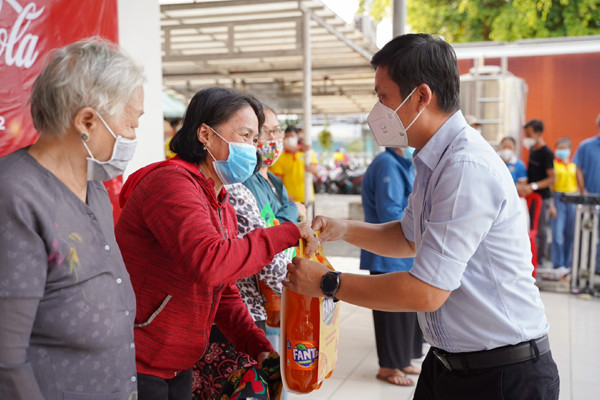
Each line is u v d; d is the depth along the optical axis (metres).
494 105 7.49
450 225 1.42
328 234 1.93
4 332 1.08
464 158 1.45
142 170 1.65
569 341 4.57
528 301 1.55
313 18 7.64
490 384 1.55
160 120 3.39
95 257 1.24
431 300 1.44
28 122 2.42
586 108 7.58
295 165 7.31
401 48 1.55
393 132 1.62
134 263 1.59
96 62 1.19
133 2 3.09
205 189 1.63
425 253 1.44
